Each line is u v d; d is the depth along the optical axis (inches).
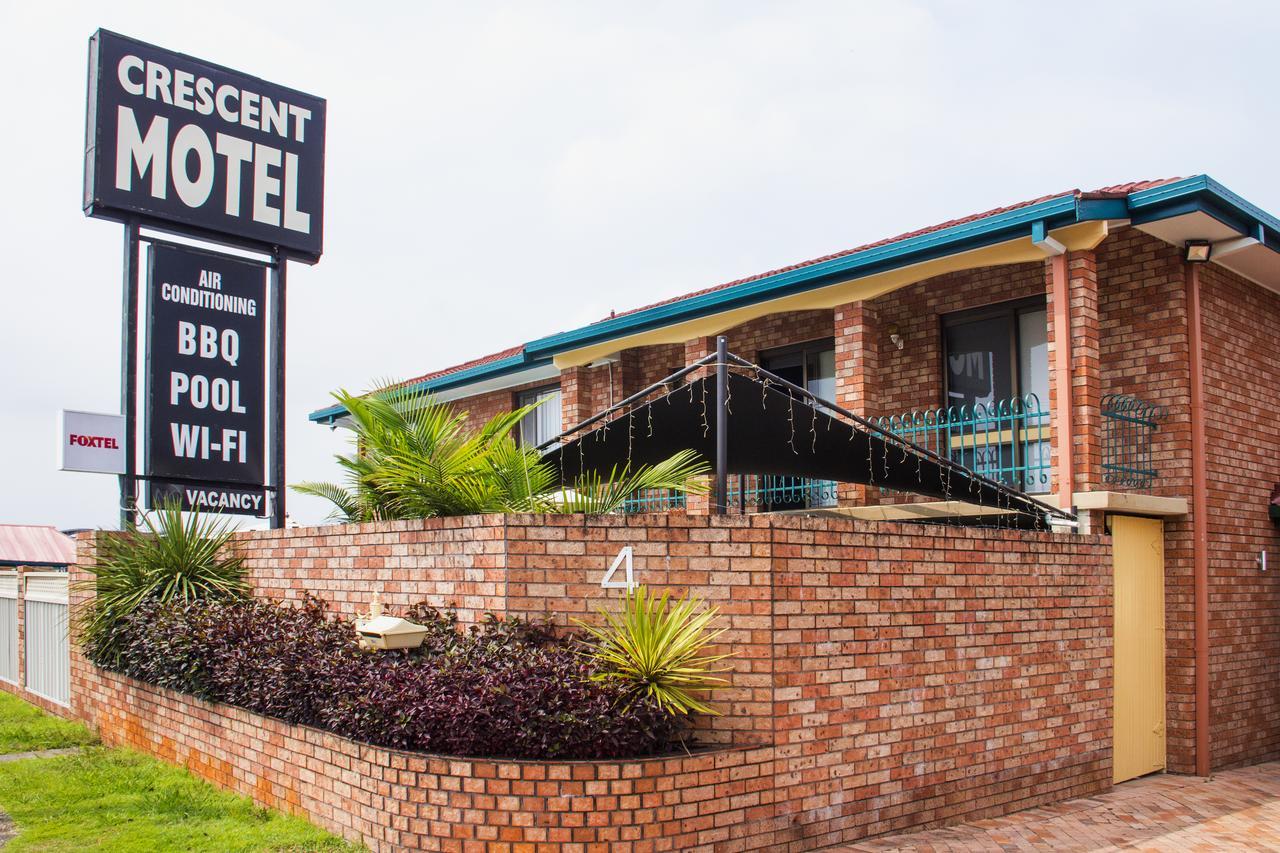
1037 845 305.1
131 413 480.1
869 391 466.3
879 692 309.1
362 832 284.4
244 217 514.3
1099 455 396.8
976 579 342.6
